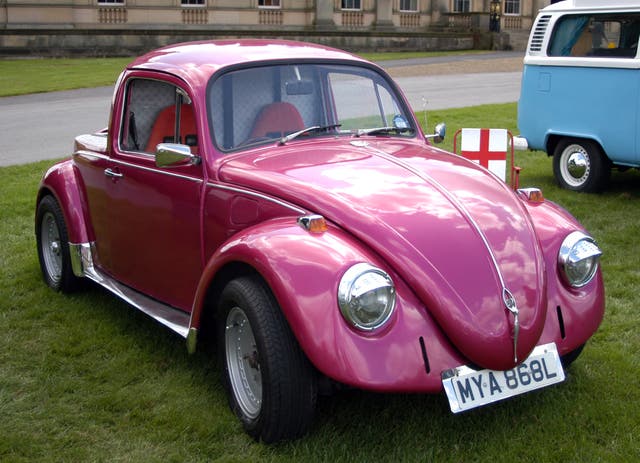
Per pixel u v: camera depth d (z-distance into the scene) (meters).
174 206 4.11
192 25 34.00
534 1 41.50
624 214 7.22
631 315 4.80
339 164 3.79
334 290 2.98
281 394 3.14
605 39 7.71
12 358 4.32
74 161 5.29
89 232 5.09
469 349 3.09
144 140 4.43
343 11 37.50
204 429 3.48
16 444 3.40
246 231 3.43
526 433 3.40
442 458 3.21
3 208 7.71
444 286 3.14
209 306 3.86
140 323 4.80
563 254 3.54
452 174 3.81
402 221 3.31
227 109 4.02
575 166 8.19
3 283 5.58
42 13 30.81
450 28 39.72
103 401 3.76
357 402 3.68
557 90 8.20
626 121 7.55
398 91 4.71
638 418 3.51
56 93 19.08
